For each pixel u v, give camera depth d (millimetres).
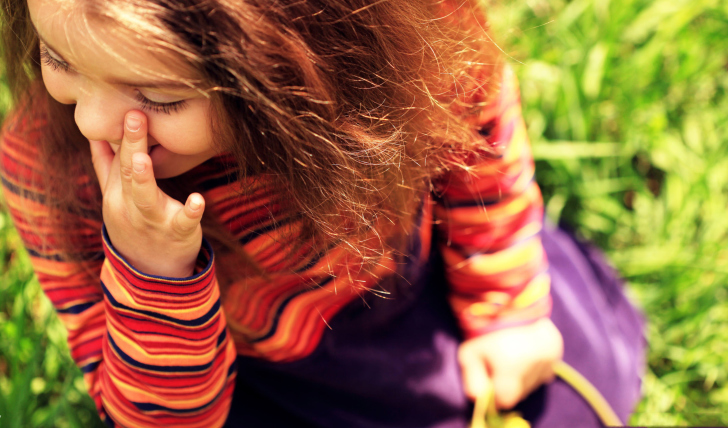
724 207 1773
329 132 719
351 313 1044
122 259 773
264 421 1169
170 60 600
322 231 812
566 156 1714
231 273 932
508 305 1177
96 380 993
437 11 825
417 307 1175
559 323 1298
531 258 1168
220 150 713
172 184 824
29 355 1518
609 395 1286
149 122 666
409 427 1175
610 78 1828
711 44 1938
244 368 1120
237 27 604
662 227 1712
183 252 776
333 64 695
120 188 756
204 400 910
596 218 1778
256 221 840
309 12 652
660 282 1686
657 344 1625
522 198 1115
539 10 1868
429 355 1163
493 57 937
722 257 1723
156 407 902
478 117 978
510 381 1180
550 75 1780
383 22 720
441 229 1135
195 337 827
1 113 1409
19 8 740
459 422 1199
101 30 580
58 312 984
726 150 1780
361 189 786
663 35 1862
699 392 1620
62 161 868
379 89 749
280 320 999
